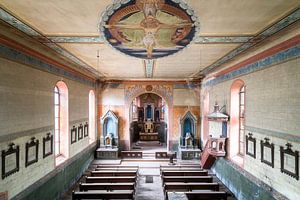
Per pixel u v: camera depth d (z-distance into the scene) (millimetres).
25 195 8445
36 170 9359
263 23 6473
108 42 8031
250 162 10227
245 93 10859
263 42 8305
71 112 13508
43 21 6398
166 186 10477
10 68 7652
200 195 9344
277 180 8172
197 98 20250
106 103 20281
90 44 8719
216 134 14883
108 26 6559
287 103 7586
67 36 7703
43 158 9977
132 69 14984
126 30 6863
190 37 7492
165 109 26359
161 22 6227
